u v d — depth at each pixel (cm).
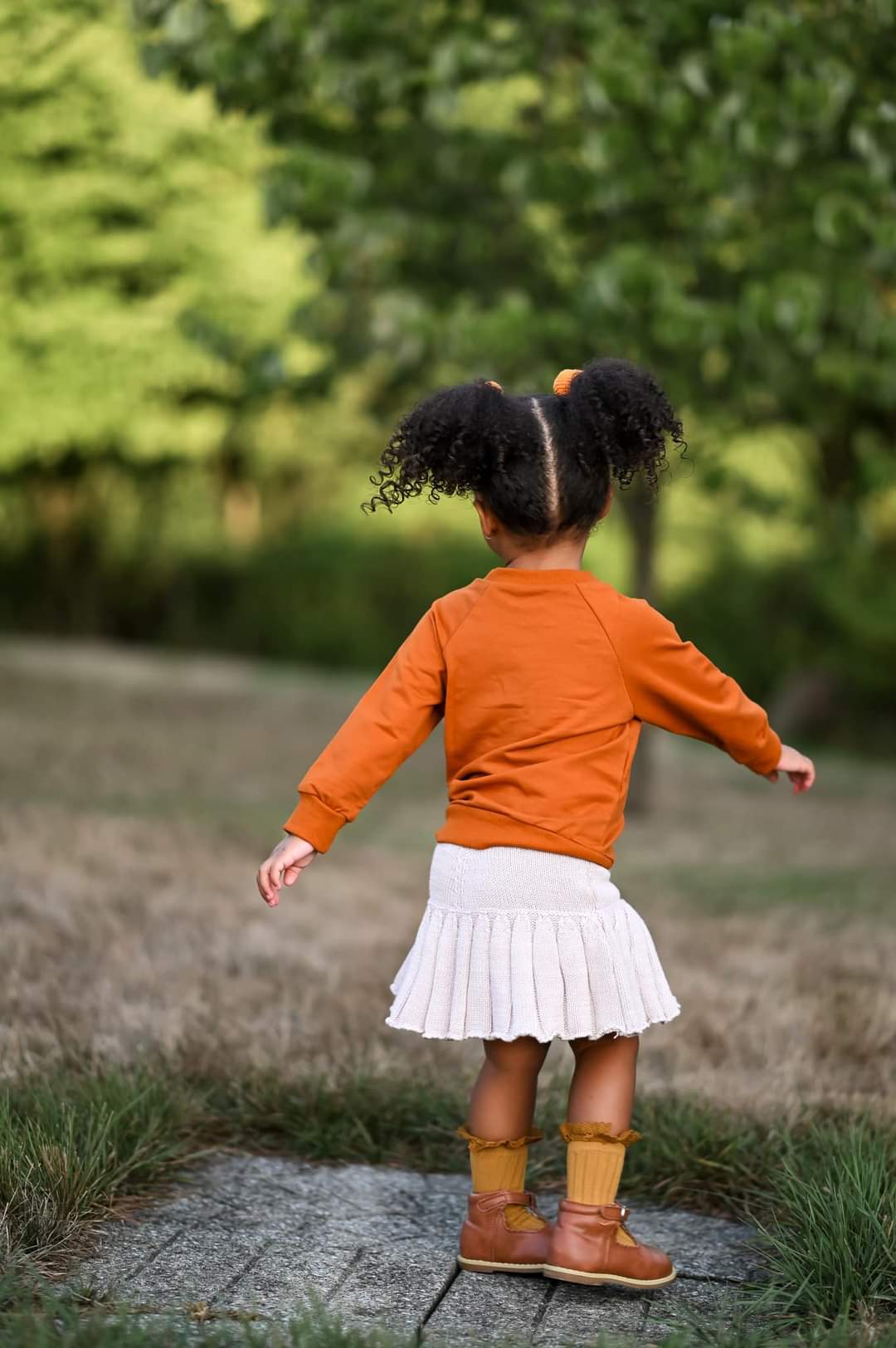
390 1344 285
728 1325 314
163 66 912
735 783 1551
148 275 1786
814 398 1030
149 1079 431
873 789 1545
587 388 345
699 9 816
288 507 2786
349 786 341
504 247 1022
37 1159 356
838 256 893
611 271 863
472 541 2595
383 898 783
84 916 636
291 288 1761
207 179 1739
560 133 955
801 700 2055
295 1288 328
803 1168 378
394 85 888
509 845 328
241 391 1195
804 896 880
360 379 1347
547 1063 485
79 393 1752
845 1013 541
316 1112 432
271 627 2586
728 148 833
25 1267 322
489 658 342
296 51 899
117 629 2650
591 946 324
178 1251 346
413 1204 385
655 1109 429
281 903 727
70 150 1680
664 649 342
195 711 1734
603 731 338
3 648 2214
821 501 1198
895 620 1756
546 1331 311
